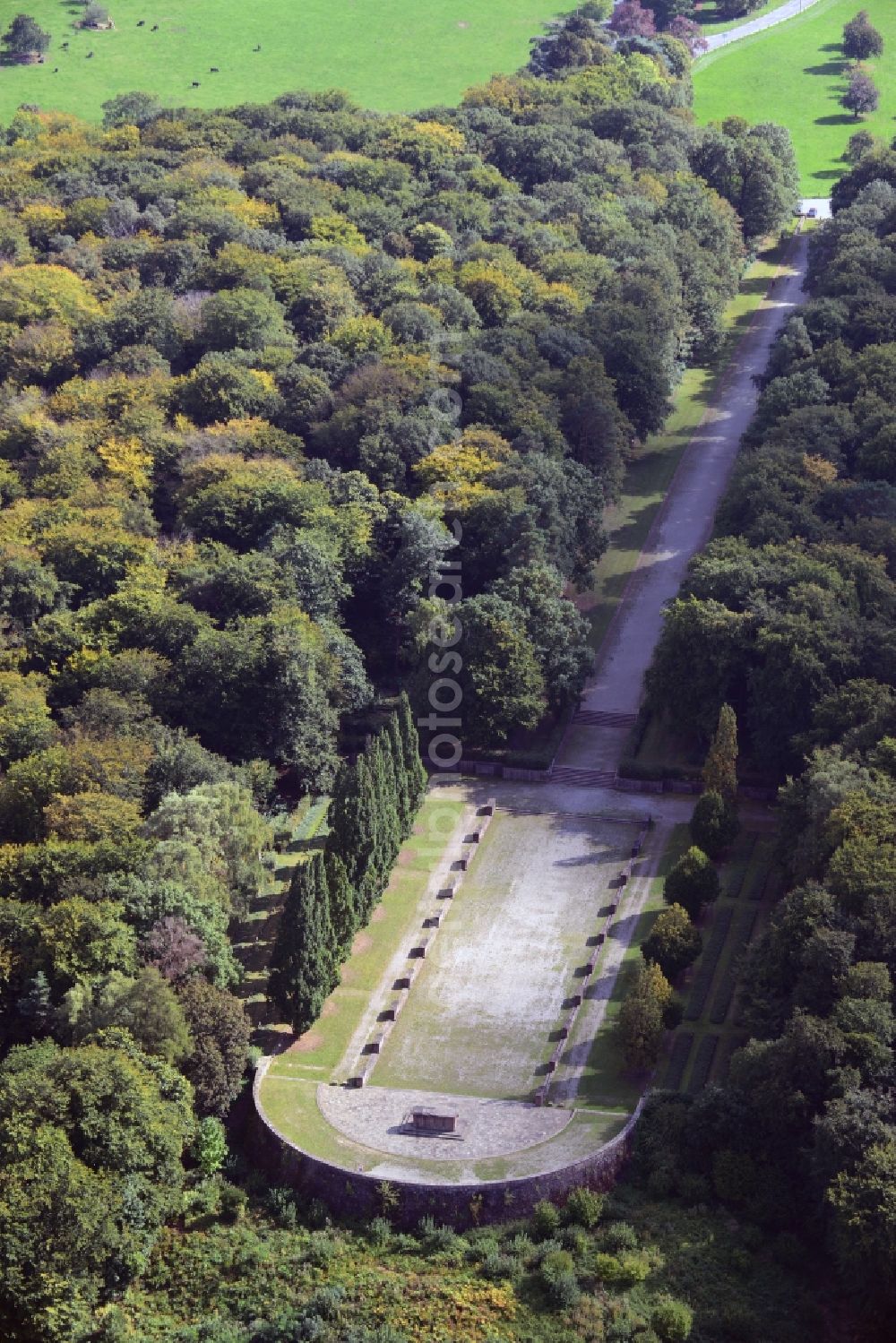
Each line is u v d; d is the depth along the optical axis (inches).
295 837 7298.2
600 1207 5359.3
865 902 5797.2
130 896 6186.0
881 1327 4963.1
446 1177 5418.3
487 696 7598.4
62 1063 5398.6
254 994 6392.7
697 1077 5866.1
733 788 7042.3
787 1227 5300.2
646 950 6309.1
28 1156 5152.6
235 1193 5536.4
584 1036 6127.0
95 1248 5108.3
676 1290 5098.4
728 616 7480.3
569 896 6889.8
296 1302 5201.8
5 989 5999.0
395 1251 5339.6
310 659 7564.0
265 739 7632.9
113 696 7411.4
